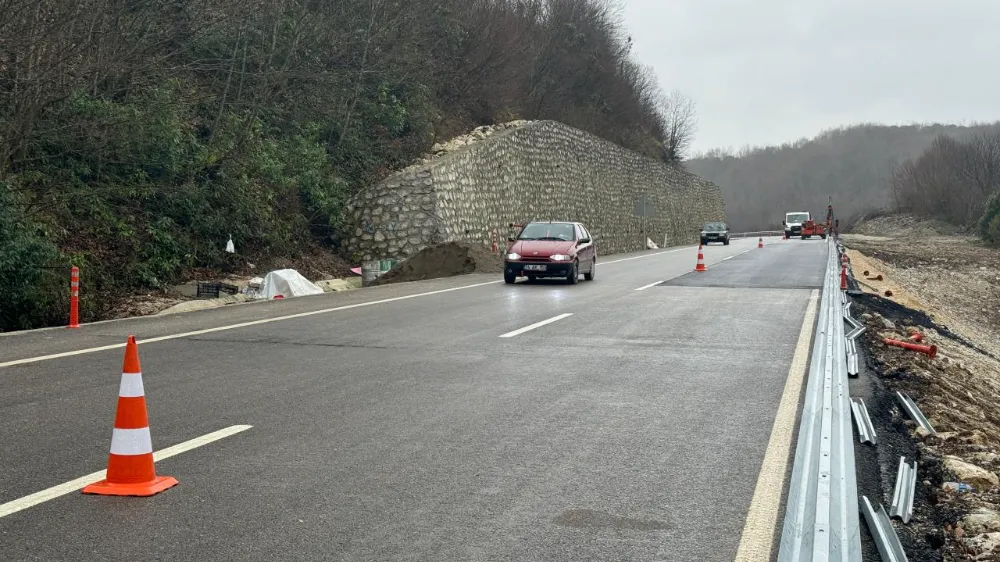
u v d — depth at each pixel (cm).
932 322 2275
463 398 791
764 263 3178
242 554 420
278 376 885
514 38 4541
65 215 1806
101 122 1783
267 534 447
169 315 1419
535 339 1177
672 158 7931
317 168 2700
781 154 19988
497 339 1173
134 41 1938
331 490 520
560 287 2084
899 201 11712
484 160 3353
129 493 505
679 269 2842
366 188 2802
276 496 508
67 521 462
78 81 1797
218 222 2180
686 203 7462
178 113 2153
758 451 621
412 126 3434
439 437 649
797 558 402
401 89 3450
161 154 2033
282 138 2717
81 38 1736
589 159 4831
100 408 723
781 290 1980
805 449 590
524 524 468
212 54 2462
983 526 509
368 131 3209
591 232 4809
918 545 467
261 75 2447
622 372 934
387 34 3247
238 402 759
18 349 1034
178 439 631
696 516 484
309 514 478
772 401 791
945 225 9831
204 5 2091
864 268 3706
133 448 517
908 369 1100
